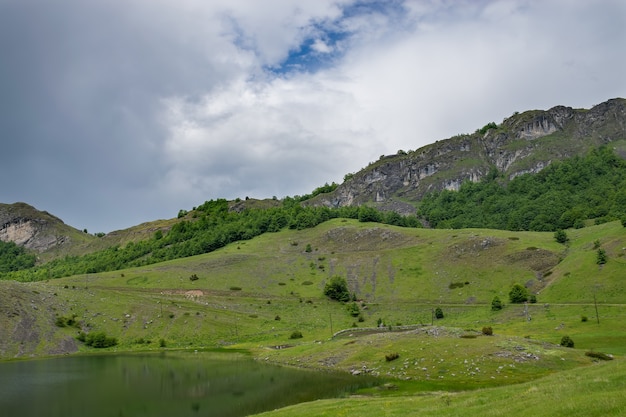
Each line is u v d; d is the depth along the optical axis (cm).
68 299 17575
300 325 16612
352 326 16012
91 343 14738
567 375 4175
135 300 18262
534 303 15188
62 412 6488
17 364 11675
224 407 6241
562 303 14562
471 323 14275
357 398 5806
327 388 6862
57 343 14338
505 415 2919
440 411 3575
